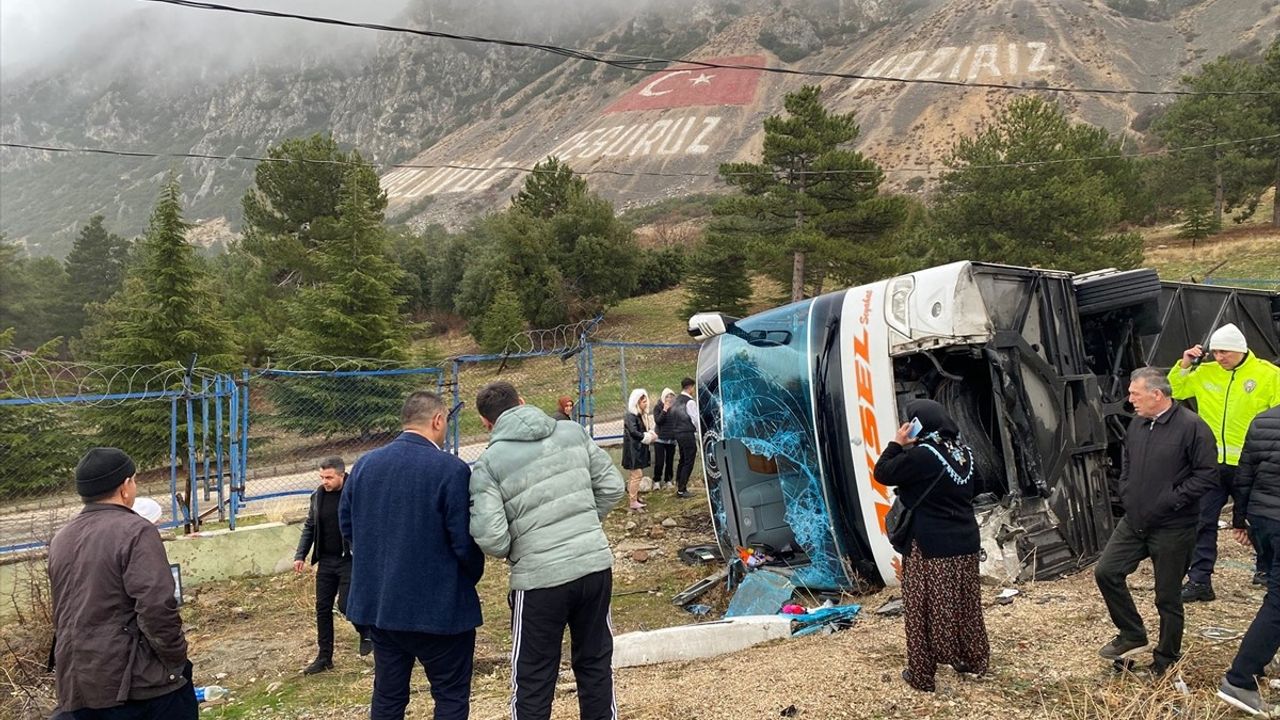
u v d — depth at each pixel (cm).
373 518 363
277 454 1756
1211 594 570
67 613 329
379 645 367
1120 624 449
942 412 437
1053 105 3150
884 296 688
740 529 827
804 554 774
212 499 1351
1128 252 2881
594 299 4066
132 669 328
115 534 333
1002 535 641
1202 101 3919
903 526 442
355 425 1811
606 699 380
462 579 368
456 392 1262
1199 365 629
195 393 1023
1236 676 396
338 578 653
